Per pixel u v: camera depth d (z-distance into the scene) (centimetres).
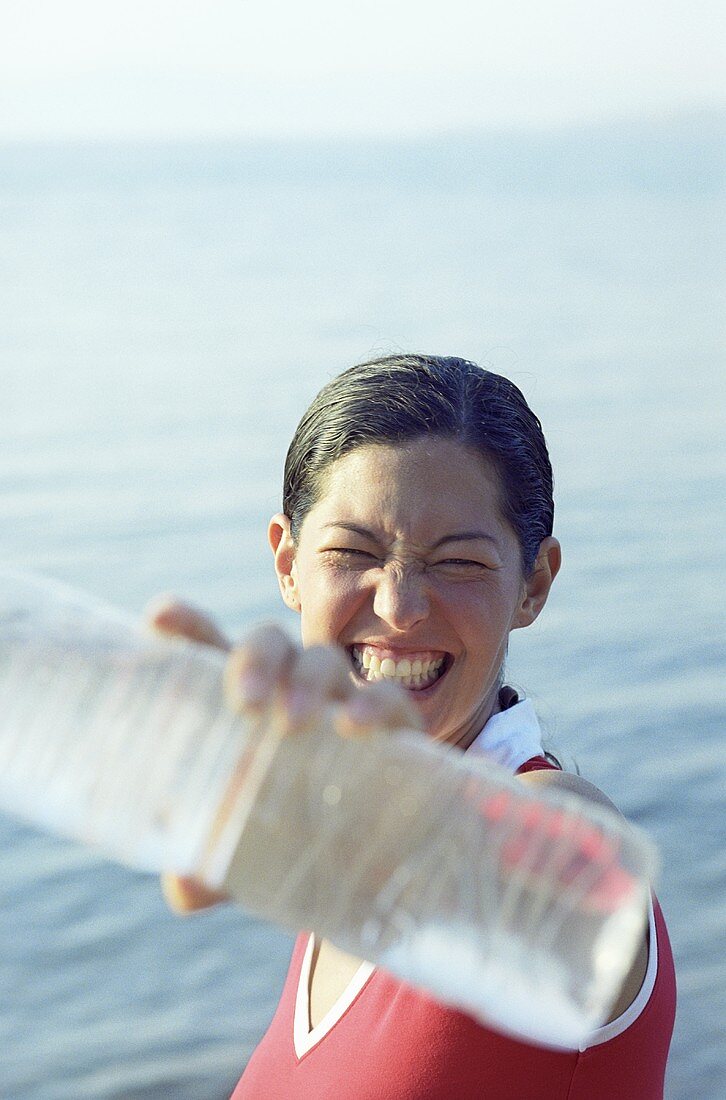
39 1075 830
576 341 3953
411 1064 155
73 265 6512
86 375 3584
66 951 962
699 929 946
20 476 2430
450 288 5238
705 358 3653
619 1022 147
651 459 2486
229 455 2605
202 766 91
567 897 88
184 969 939
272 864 92
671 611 1648
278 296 5122
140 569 1869
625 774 1195
